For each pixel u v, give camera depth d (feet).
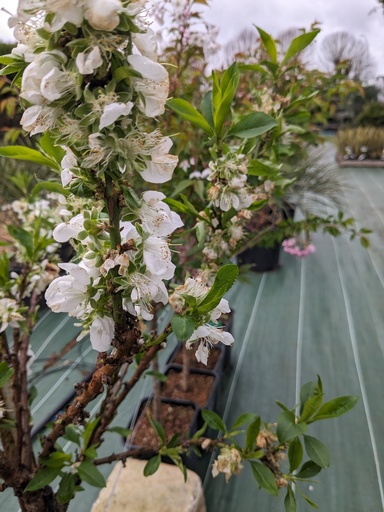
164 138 0.51
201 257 1.34
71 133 0.47
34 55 0.47
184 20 1.79
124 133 0.47
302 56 2.98
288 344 2.29
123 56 0.45
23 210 1.42
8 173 2.60
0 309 1.00
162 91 0.48
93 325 0.55
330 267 3.21
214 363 1.99
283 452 1.09
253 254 3.10
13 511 1.40
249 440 0.98
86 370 1.98
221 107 0.90
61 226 0.57
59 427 0.82
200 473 1.54
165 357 2.20
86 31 0.44
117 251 0.52
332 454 1.61
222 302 0.64
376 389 1.94
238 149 0.95
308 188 3.26
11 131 2.07
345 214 4.02
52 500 1.01
